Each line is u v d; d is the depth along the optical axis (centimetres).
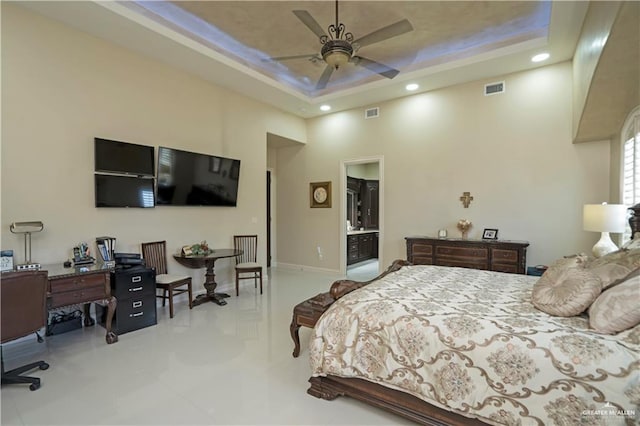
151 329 344
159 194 418
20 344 304
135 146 392
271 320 373
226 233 519
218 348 296
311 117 672
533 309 192
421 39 410
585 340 147
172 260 441
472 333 167
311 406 209
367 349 196
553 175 438
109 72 371
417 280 268
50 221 325
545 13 352
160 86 422
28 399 216
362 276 624
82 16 321
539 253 449
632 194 320
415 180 549
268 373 251
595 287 175
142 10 341
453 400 165
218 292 495
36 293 230
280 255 728
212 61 421
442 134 522
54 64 327
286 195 717
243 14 355
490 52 414
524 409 147
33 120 313
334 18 360
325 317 218
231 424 191
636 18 196
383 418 197
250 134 555
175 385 233
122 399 216
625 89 288
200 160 467
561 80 429
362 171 892
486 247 450
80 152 347
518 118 459
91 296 299
